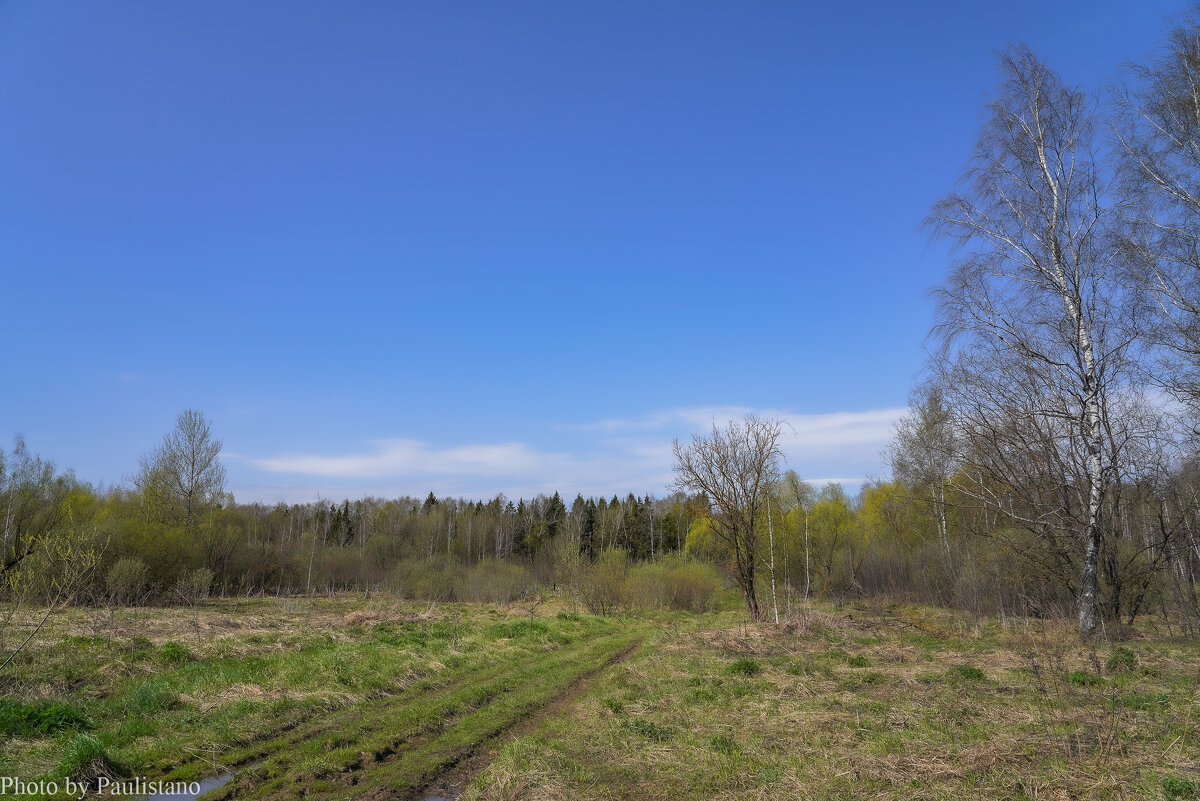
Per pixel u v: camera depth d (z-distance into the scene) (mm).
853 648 17297
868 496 47125
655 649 18016
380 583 46781
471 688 13117
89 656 13031
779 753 8141
